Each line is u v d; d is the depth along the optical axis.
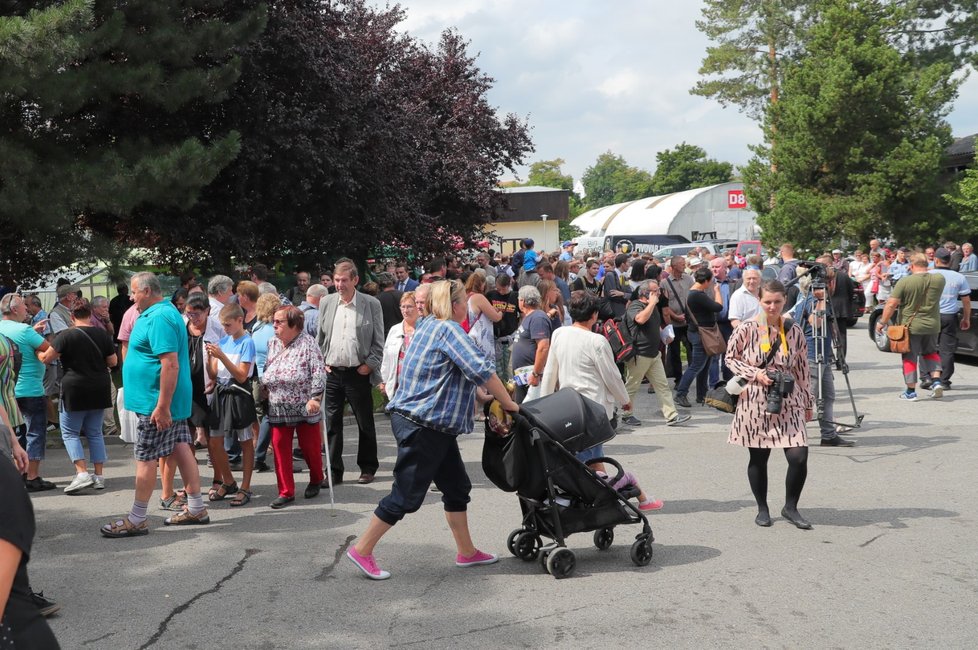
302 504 7.82
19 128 12.51
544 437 5.68
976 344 15.19
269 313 8.87
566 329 6.84
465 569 5.92
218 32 13.62
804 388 6.64
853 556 5.96
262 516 7.43
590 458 6.57
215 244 16.00
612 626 4.86
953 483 7.84
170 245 16.78
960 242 32.00
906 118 32.19
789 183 33.56
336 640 4.77
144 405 6.82
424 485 5.68
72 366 8.38
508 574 5.79
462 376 5.66
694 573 5.70
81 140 13.65
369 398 8.51
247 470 7.94
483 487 8.23
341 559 6.20
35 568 6.13
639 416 11.68
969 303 12.91
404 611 5.17
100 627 5.03
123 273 13.25
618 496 5.92
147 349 6.85
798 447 6.61
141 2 12.96
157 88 12.88
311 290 10.01
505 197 26.88
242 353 7.80
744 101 40.16
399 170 20.11
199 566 6.11
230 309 7.80
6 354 7.41
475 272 10.19
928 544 6.18
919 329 12.09
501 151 26.33
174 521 7.19
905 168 30.98
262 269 11.41
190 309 7.90
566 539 6.63
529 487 5.75
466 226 25.02
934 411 11.36
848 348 18.59
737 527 6.71
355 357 8.34
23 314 8.73
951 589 5.31
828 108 31.89
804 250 32.66
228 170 16.00
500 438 5.88
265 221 17.67
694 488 7.94
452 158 23.56
